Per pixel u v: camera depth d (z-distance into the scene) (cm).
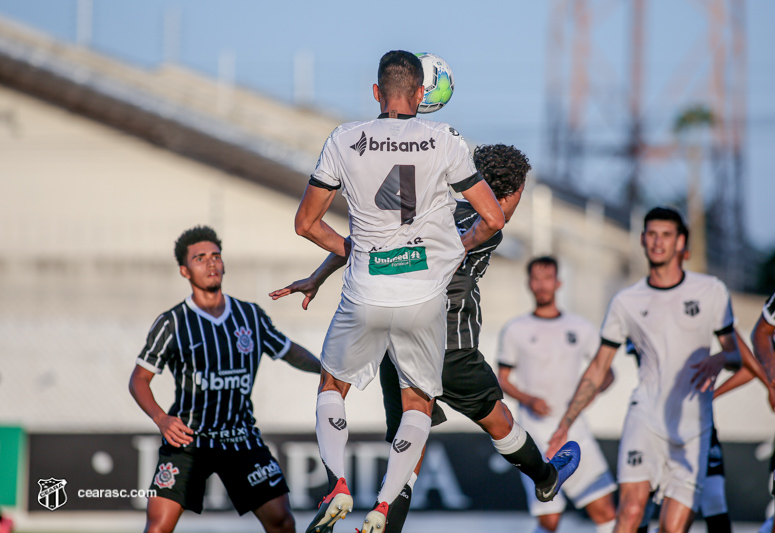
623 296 2112
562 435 2097
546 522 2578
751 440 3281
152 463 3278
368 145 1320
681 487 2011
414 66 1387
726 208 11906
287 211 7675
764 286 11806
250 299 6334
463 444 3309
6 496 3234
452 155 1323
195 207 7694
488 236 1394
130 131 7756
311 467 3319
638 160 12212
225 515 3256
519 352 2655
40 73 7594
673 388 2047
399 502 1519
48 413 3456
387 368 1556
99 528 3238
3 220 7675
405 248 1326
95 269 7144
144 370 1844
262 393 3400
